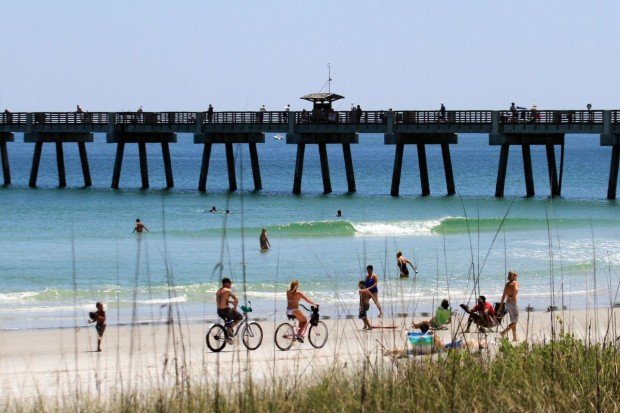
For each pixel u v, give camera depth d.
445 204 186.50
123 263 119.62
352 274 111.25
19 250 131.25
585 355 47.50
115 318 83.31
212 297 95.81
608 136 171.62
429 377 43.47
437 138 195.00
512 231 154.38
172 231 149.50
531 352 48.75
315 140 196.50
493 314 66.06
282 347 68.00
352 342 69.00
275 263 120.06
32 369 63.31
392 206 183.88
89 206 184.38
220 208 180.62
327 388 43.59
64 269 114.62
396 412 40.16
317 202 189.50
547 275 109.94
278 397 41.97
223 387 44.16
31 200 194.88
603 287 101.25
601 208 181.25
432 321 59.03
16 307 89.94
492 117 179.25
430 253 129.38
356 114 188.25
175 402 41.03
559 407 41.06
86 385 55.84
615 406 41.09
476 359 47.44
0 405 47.16
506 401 41.31
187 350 68.19
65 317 84.56
